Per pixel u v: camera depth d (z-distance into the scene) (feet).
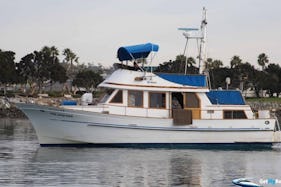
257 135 120.06
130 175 81.05
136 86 115.03
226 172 86.07
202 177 80.84
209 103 119.44
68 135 112.47
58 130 112.27
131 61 118.83
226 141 118.83
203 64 126.11
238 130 119.24
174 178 79.41
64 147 113.39
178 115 115.75
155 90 115.96
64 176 79.15
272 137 120.47
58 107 110.83
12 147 113.70
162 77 117.08
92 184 73.77
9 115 279.49
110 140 113.39
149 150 111.65
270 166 93.66
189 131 116.78
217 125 118.21
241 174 84.38
